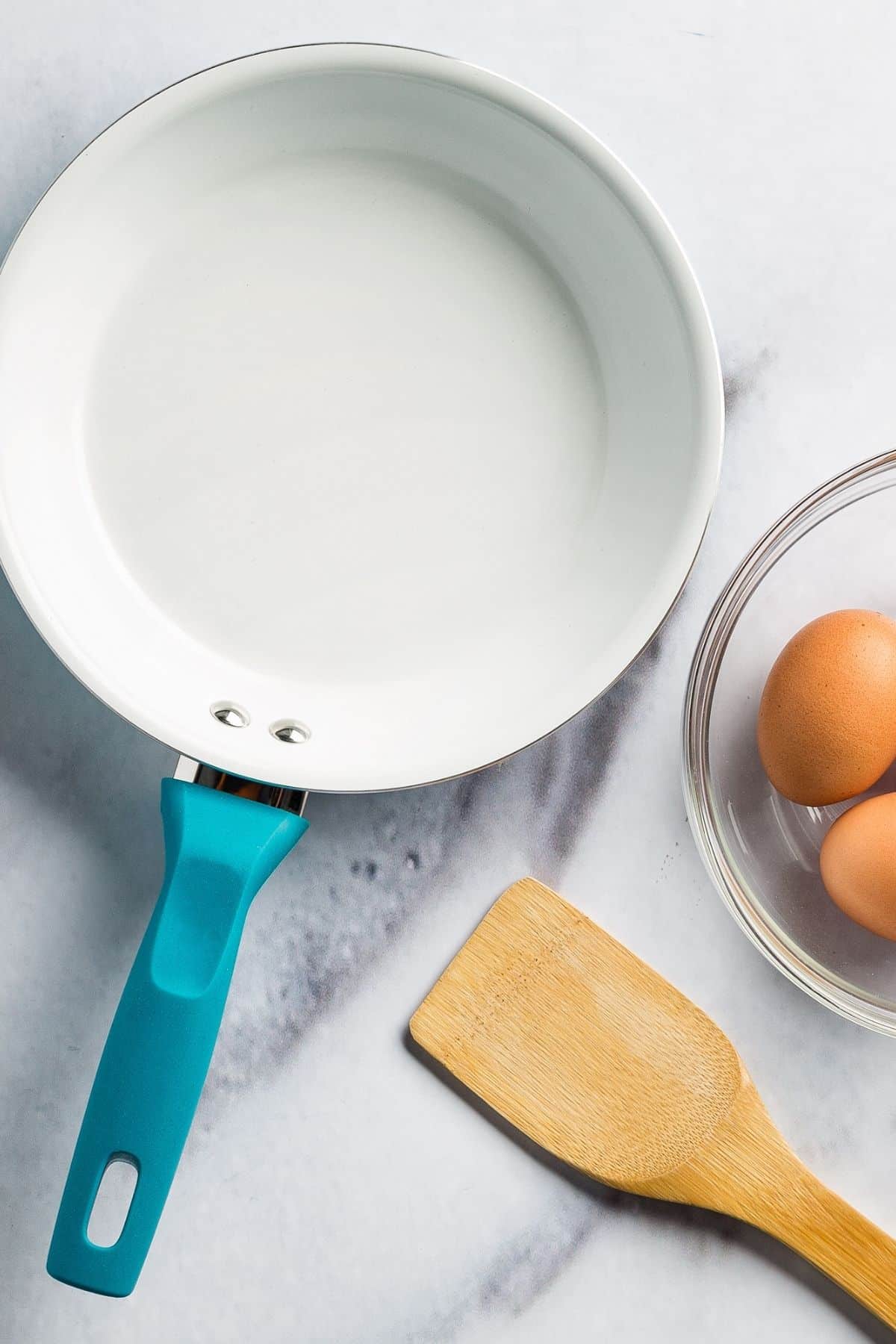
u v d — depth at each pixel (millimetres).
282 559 512
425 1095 542
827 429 542
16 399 480
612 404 502
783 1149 507
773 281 540
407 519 509
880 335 540
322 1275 540
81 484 506
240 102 460
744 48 530
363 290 502
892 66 531
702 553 548
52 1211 542
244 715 511
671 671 548
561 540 508
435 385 505
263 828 466
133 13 525
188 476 508
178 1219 543
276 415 506
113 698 476
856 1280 498
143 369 502
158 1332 540
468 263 501
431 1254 539
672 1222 536
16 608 550
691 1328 530
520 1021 528
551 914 530
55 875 549
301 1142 543
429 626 514
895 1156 530
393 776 478
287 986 547
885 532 530
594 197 468
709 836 506
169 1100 446
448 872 548
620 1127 519
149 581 513
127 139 456
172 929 457
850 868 468
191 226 494
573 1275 535
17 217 529
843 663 459
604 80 532
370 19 526
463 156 484
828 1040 536
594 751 548
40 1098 544
